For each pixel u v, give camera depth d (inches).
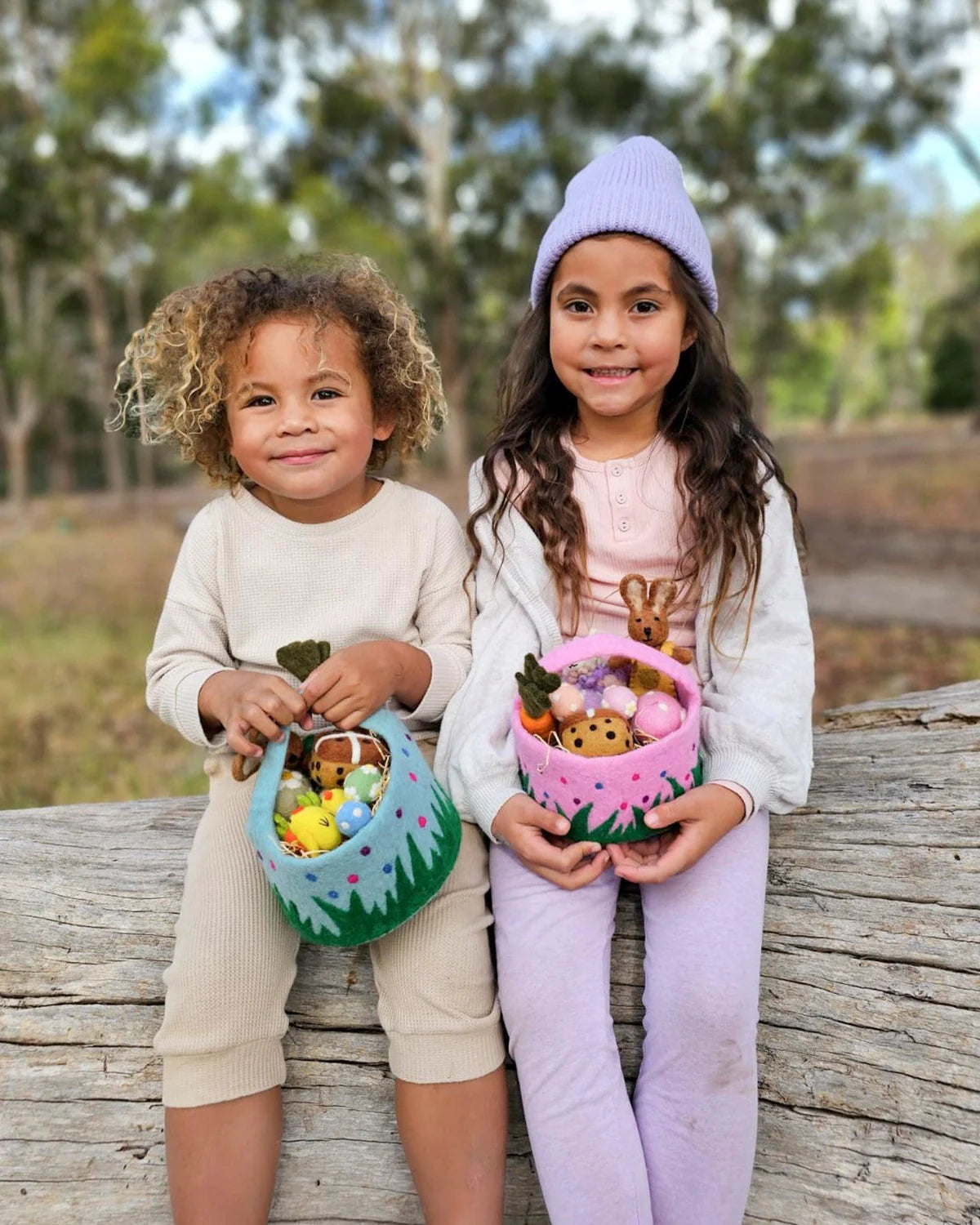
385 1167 66.3
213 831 65.2
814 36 660.7
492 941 67.4
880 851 68.7
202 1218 58.3
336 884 55.0
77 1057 67.4
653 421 77.2
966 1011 62.6
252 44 733.9
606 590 75.0
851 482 643.5
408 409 75.4
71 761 175.5
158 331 71.7
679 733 59.6
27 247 681.6
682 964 60.6
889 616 286.7
